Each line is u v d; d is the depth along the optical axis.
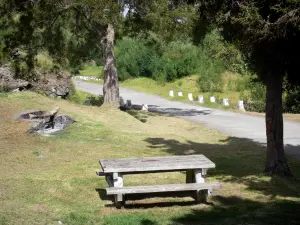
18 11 20.02
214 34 25.48
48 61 23.23
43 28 21.30
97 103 27.16
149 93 42.62
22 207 7.40
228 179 10.12
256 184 9.66
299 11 7.87
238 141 16.12
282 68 9.67
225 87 41.41
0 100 17.36
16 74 20.98
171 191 8.15
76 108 19.25
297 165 12.35
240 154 13.48
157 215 7.29
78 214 7.19
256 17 8.20
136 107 29.08
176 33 20.45
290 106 28.34
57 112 15.88
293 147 15.17
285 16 7.96
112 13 17.86
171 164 7.88
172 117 23.52
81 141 14.20
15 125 14.62
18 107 16.69
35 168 10.68
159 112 27.27
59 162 11.46
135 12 22.08
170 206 7.89
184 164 7.89
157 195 8.42
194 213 7.43
